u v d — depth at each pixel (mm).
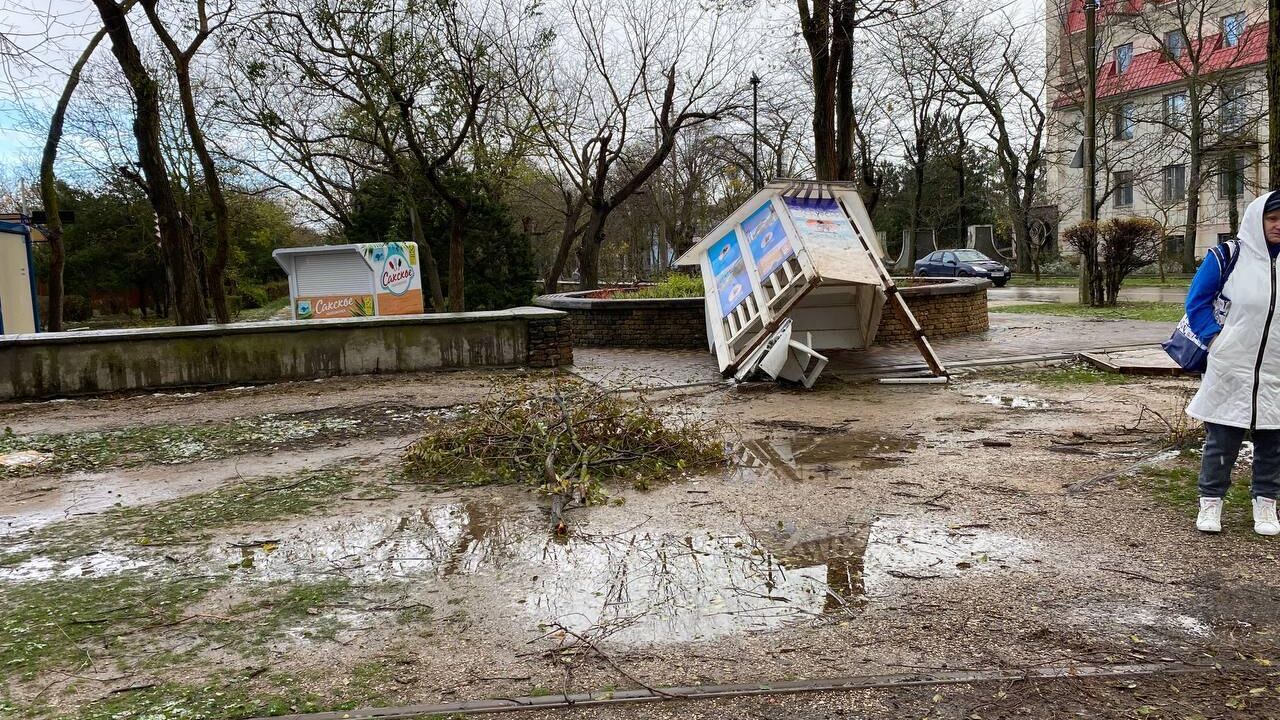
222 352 11680
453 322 12422
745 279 11180
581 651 3314
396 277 17656
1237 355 4184
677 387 10234
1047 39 43656
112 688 3115
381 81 17469
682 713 2836
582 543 4617
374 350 12250
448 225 25000
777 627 3473
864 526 4754
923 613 3549
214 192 16922
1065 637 3281
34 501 5961
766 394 9625
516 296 26500
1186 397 8523
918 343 10234
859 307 13195
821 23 16156
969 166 47344
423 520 5160
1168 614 3457
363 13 16922
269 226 40656
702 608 3689
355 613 3773
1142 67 41812
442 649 3379
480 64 18875
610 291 20703
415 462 6508
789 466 6246
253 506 5621
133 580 4273
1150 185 41656
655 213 49281
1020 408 8328
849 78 17891
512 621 3627
